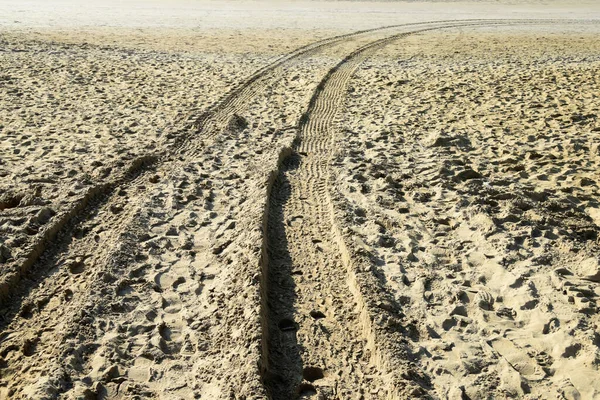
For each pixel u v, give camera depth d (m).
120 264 4.97
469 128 9.25
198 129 9.11
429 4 34.91
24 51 15.40
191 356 3.93
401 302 4.48
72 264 5.03
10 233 5.35
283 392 3.66
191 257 5.19
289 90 12.02
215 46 17.61
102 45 17.08
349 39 19.77
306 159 7.89
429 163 7.55
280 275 4.95
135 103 10.67
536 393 3.54
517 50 17.28
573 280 4.70
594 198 6.45
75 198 6.20
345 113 10.28
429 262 5.07
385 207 6.17
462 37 20.69
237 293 4.47
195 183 6.84
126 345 4.02
